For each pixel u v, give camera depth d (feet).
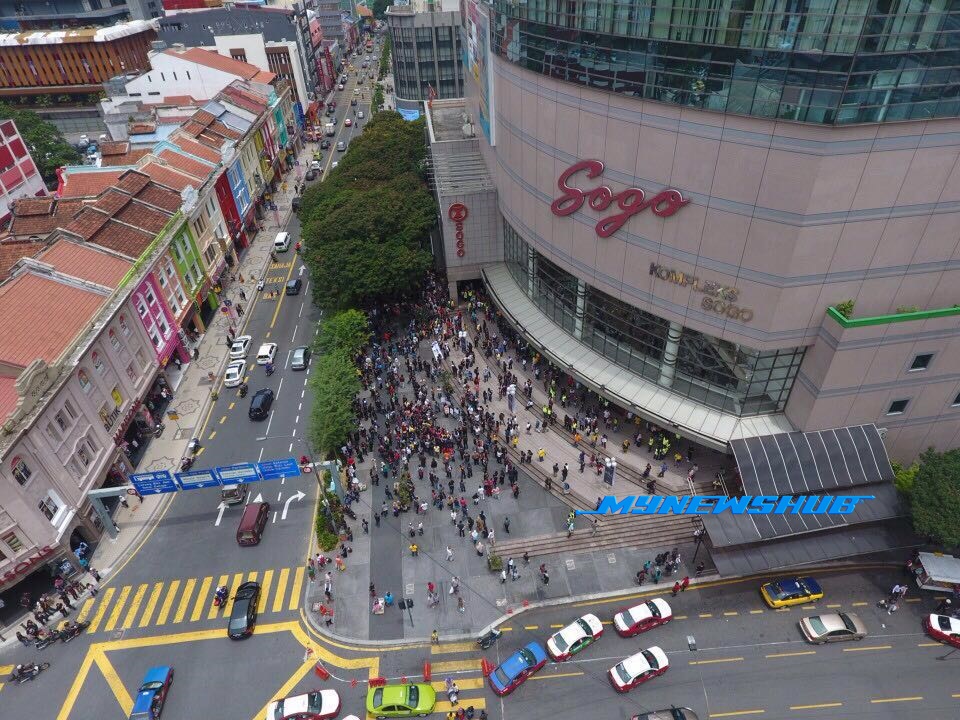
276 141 348.18
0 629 125.70
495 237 202.39
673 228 120.57
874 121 93.40
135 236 185.68
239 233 269.03
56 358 137.28
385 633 121.90
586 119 127.03
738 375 129.80
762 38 94.58
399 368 188.96
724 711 107.34
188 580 134.51
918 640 116.37
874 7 84.17
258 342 213.05
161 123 292.40
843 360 114.01
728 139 104.88
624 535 136.87
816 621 117.19
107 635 124.36
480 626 122.42
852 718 105.60
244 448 168.25
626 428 157.69
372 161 251.19
